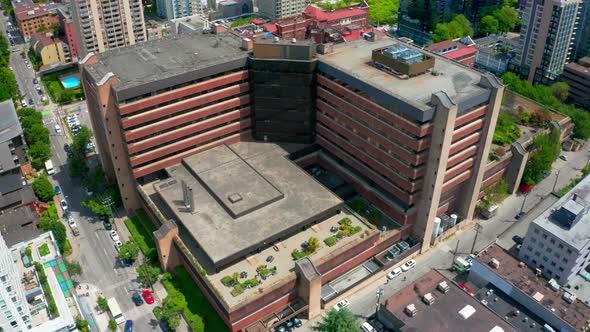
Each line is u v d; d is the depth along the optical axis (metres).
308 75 138.12
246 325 111.44
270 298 111.25
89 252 136.12
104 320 116.50
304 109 144.62
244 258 118.62
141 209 148.88
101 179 152.62
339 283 123.44
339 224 128.50
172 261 127.44
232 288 111.44
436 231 135.00
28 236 129.75
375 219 134.38
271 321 115.75
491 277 118.69
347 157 141.12
